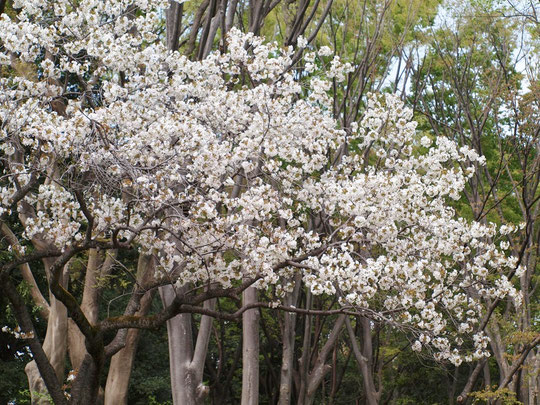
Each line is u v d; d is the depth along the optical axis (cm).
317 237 826
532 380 1380
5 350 2116
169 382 2150
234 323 1986
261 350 1895
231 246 789
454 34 1612
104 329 854
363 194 812
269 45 918
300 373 1572
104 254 1444
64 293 825
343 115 1430
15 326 2002
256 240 811
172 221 810
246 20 1491
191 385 1155
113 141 822
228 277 825
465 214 1588
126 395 1427
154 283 902
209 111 892
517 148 1393
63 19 902
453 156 887
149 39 922
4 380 1981
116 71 948
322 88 903
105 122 830
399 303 867
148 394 2084
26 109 829
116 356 1438
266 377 2038
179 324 1172
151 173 813
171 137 861
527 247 1409
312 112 888
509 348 1559
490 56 1622
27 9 920
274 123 855
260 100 873
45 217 869
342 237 823
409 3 1569
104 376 2081
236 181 1058
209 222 796
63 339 1438
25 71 1092
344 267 805
